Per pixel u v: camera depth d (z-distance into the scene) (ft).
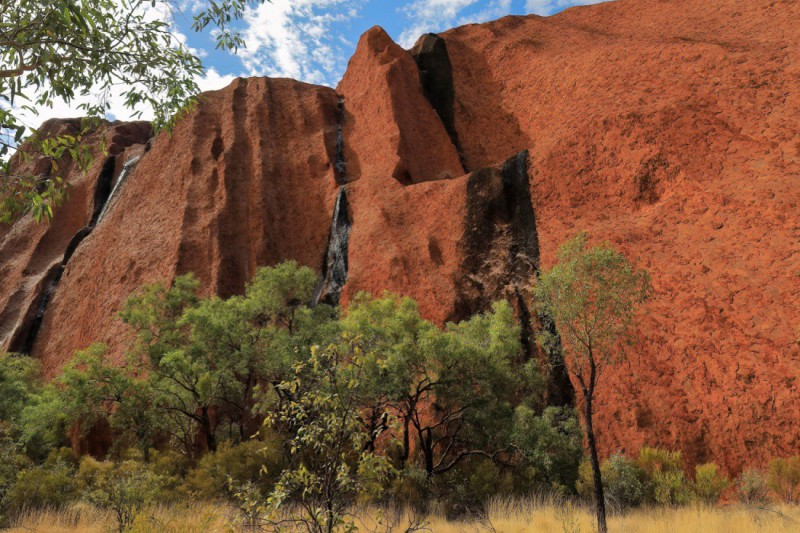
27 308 143.54
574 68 115.34
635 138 81.56
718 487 43.32
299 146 136.46
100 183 179.42
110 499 30.83
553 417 52.39
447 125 132.26
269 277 72.23
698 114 79.41
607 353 31.83
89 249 149.38
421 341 49.52
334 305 97.86
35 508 36.22
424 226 97.71
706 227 66.03
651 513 34.47
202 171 131.13
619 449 56.03
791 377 48.57
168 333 69.10
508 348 53.16
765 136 71.61
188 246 114.52
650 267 66.18
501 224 87.92
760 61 83.61
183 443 72.69
